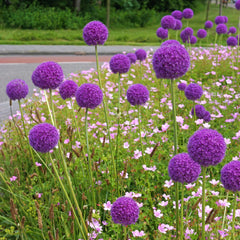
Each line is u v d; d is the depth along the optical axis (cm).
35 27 2311
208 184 340
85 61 1330
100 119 513
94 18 2675
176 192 254
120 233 280
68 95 352
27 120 479
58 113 532
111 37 2014
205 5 4262
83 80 773
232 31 1086
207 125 412
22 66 1192
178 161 228
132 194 305
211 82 719
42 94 606
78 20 2466
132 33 2355
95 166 337
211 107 561
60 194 336
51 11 2506
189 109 563
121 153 404
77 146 388
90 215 246
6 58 1377
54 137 235
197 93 428
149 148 400
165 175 351
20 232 274
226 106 567
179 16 858
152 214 301
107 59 1402
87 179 346
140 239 277
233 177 214
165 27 695
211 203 298
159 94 638
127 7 3164
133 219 219
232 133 472
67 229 284
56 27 2359
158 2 3528
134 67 900
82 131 480
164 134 432
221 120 527
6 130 463
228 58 944
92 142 428
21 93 350
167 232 282
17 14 2378
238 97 607
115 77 788
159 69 239
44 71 262
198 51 1074
